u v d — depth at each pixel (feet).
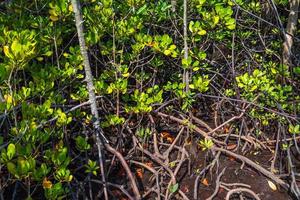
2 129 7.66
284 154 8.96
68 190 6.77
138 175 8.43
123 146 8.89
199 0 9.00
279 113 8.30
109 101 9.05
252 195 7.97
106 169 8.18
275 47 10.48
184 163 8.82
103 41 10.14
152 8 9.52
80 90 8.00
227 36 10.78
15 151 5.47
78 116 7.97
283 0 10.50
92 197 7.66
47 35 7.55
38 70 7.75
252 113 9.34
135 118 9.63
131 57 8.88
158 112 9.45
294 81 9.59
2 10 9.60
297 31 10.19
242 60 11.27
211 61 10.54
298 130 8.24
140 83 9.37
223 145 9.27
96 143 7.88
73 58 7.79
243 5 10.56
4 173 6.96
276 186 8.23
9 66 5.71
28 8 8.66
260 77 9.04
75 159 8.23
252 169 8.72
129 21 8.53
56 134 7.16
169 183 7.94
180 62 10.22
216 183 8.16
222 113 10.10
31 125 5.75
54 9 7.18
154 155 8.79
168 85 9.16
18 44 5.35
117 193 7.91
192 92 9.82
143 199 7.85
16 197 7.45
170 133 9.78
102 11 8.41
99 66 10.02
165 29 10.32
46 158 6.14
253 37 11.43
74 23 8.65
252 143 9.48
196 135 9.61
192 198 7.96
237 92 9.80
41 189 7.70
